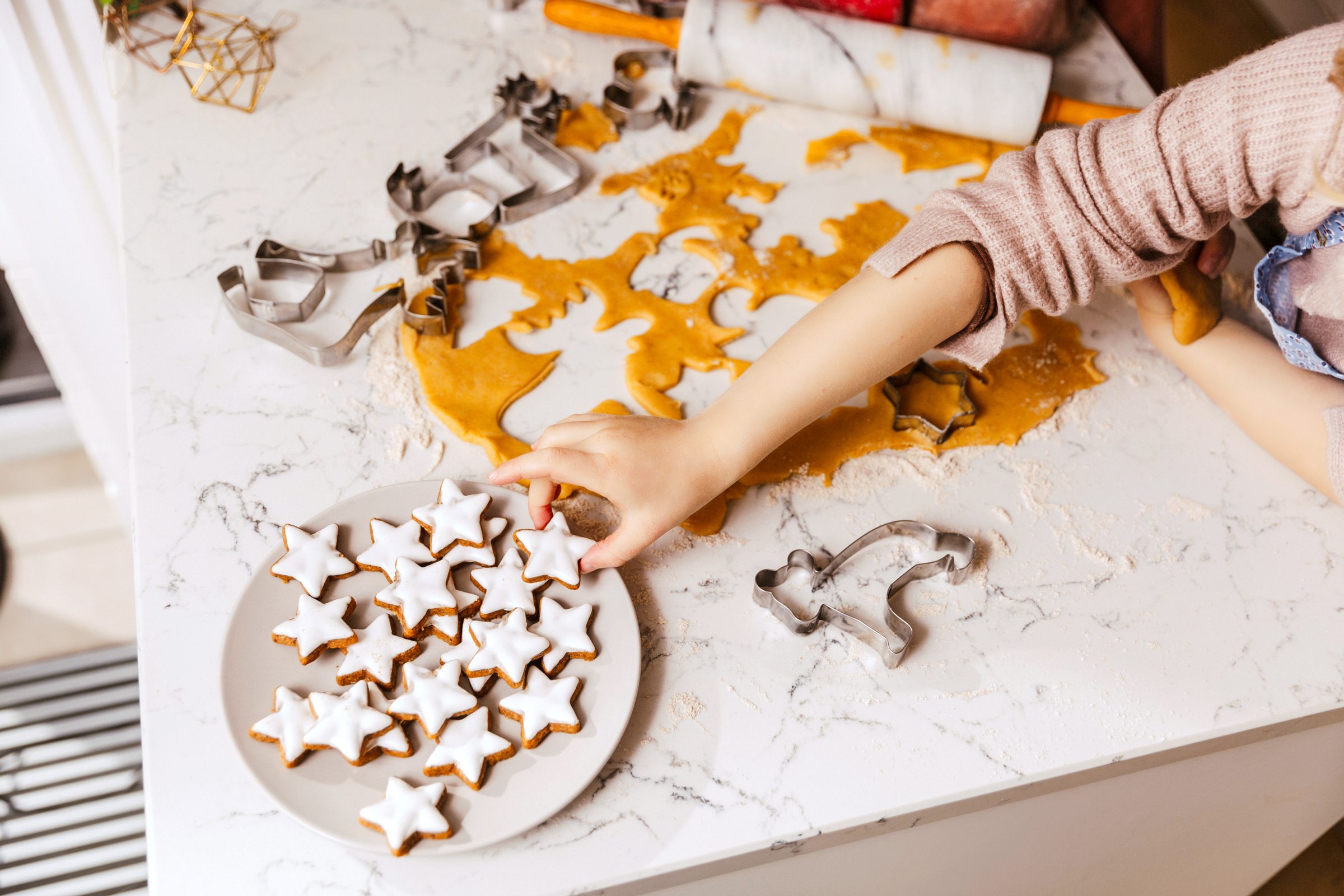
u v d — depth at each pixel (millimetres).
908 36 1080
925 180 1106
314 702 665
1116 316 997
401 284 911
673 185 1058
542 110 1088
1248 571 826
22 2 988
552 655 696
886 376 810
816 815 678
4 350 1708
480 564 754
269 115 1077
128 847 1312
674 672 735
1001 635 773
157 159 1022
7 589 1668
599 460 741
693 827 667
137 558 756
